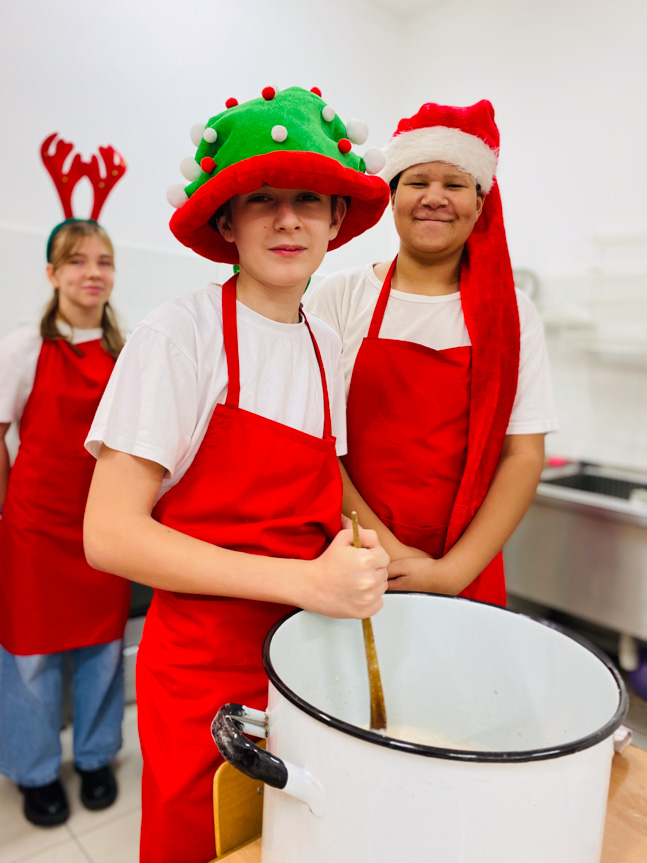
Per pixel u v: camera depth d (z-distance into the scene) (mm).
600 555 1990
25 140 1775
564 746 401
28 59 1758
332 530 810
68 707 1997
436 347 1041
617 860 565
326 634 647
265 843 502
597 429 2447
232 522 743
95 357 1600
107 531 656
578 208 2391
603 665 542
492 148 943
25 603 1568
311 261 727
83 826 1621
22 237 1796
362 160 743
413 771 390
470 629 653
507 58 2504
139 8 1942
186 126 2100
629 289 2281
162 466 703
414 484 1023
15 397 1535
